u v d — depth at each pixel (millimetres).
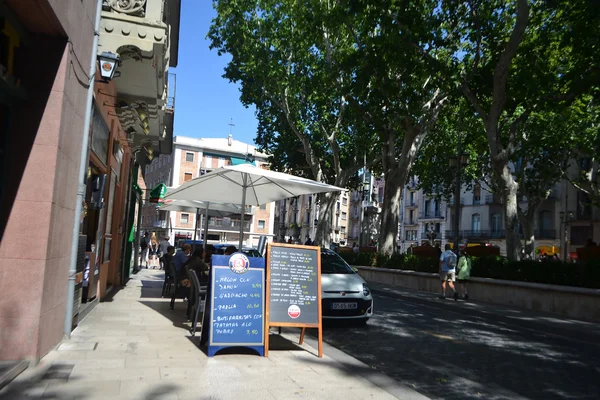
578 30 13414
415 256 20641
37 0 4660
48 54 5445
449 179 39000
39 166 5332
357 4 15297
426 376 6152
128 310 9984
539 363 7238
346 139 32469
